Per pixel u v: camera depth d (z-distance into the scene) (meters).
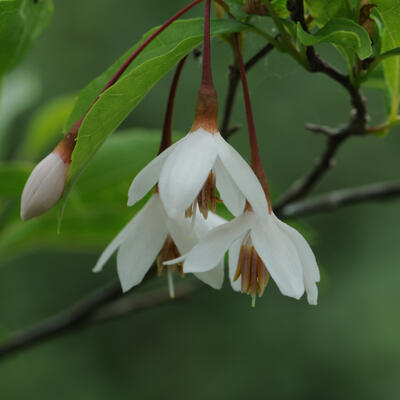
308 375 1.14
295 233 0.43
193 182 0.42
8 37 0.47
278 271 0.43
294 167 1.12
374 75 0.49
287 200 0.52
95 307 0.53
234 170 0.42
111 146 0.51
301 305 1.18
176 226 0.44
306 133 1.12
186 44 0.43
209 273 0.44
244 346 1.18
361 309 1.15
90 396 1.16
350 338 1.14
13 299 1.17
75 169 0.43
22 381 1.12
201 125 0.43
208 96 0.43
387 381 1.09
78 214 0.52
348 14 0.45
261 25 0.49
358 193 0.53
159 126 1.13
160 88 1.13
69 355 1.18
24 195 0.43
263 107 1.13
